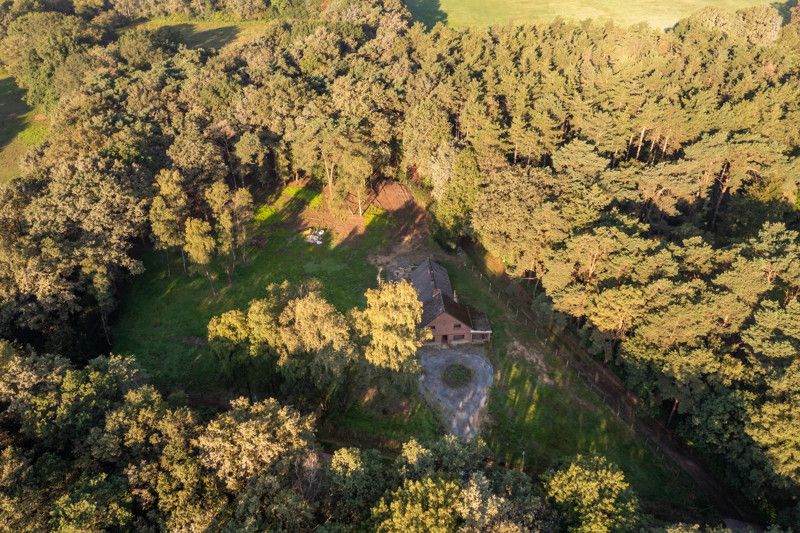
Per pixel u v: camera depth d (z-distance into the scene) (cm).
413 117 10325
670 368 5916
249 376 6325
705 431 5634
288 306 6078
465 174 9025
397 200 11025
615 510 4400
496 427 6612
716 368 5700
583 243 6850
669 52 13125
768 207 7931
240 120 10588
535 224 7631
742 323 5978
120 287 8681
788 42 12750
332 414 6638
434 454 4972
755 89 10181
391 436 6538
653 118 9075
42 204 7881
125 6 17738
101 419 5172
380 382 7019
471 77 11800
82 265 7412
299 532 4375
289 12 17975
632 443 6444
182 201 8475
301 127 10456
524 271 8444
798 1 16825
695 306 5828
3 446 4906
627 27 16900
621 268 6675
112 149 9019
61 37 13588
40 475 4634
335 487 4794
